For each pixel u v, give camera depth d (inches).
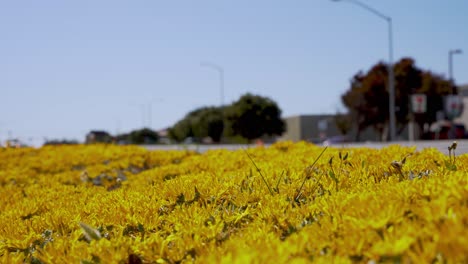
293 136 3080.7
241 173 228.7
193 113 3791.8
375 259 105.0
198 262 117.4
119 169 507.2
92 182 423.8
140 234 153.9
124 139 4008.4
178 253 131.2
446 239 96.0
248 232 132.9
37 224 180.5
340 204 133.9
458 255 92.5
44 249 143.3
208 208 161.8
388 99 2485.2
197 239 132.2
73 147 886.4
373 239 110.6
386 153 289.0
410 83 2470.5
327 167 223.1
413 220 116.8
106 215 167.0
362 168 200.8
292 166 256.8
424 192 128.1
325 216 129.9
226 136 2942.9
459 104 1895.9
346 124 2615.7
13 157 776.3
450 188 122.2
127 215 162.2
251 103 2871.6
